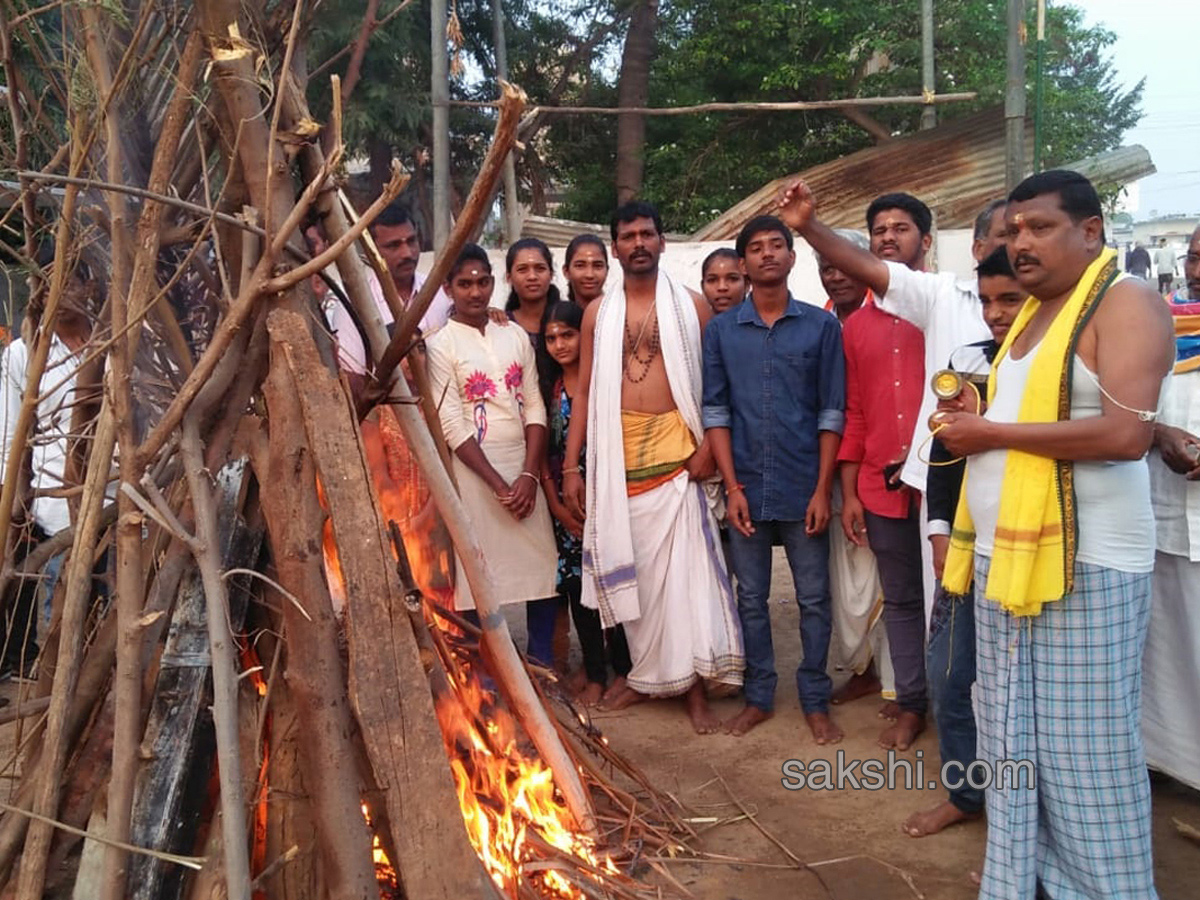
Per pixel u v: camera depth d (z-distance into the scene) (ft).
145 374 7.86
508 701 9.30
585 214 46.93
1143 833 8.00
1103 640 7.81
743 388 12.83
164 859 6.23
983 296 9.34
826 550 12.81
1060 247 7.72
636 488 13.24
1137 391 7.36
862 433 12.61
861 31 43.01
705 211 44.62
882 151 37.91
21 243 8.69
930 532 10.21
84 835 6.30
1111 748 7.88
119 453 7.18
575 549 14.56
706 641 13.00
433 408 9.02
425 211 37.17
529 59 42.45
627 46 41.86
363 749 7.19
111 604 7.69
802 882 9.49
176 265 8.25
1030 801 8.16
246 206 7.32
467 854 6.73
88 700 7.29
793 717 13.51
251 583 7.39
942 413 8.32
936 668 10.16
